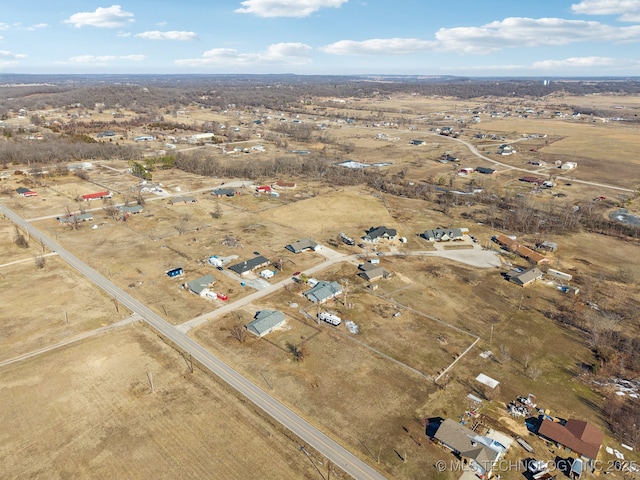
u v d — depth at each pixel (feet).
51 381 201.77
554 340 241.14
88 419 179.73
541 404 193.26
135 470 156.04
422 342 236.63
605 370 216.33
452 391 199.93
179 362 216.33
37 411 183.83
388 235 382.63
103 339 234.58
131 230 396.37
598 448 165.27
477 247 368.68
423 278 310.86
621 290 297.12
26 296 277.64
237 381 203.31
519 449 168.96
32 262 327.26
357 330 246.68
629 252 362.53
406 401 192.95
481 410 188.44
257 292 287.28
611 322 249.55
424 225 422.00
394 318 259.19
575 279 312.71
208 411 184.34
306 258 341.82
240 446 166.81
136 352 223.92
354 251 357.82
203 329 244.42
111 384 200.34
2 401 189.16
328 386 201.36
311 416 182.70
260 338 237.04
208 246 361.10
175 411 184.03
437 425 179.42
